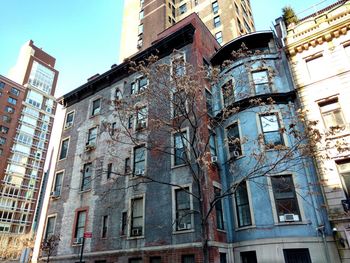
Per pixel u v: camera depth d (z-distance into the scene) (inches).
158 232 669.3
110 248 738.2
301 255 565.6
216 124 764.0
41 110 3184.1
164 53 914.1
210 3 1796.3
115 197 802.2
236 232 649.6
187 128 731.4
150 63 615.2
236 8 1740.9
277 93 716.7
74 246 825.5
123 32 2046.0
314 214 586.6
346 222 542.0
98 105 1057.5
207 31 991.0
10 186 2662.4
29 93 3117.6
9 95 2878.9
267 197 621.3
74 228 853.8
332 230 554.9
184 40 874.8
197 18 946.7
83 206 871.7
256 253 586.6
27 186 2797.7
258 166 571.2
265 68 767.1
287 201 613.9
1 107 2770.7
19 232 2598.4
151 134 799.1
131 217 738.2
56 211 946.7
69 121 1139.3
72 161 1002.7
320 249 551.8
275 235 583.8
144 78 936.9
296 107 707.4
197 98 621.9
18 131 2869.1
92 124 1018.7
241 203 664.4
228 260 627.2
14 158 2763.3
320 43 731.4
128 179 796.6
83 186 919.7
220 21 1676.9
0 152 2659.9
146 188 747.4
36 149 2994.6
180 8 1953.7
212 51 968.9
